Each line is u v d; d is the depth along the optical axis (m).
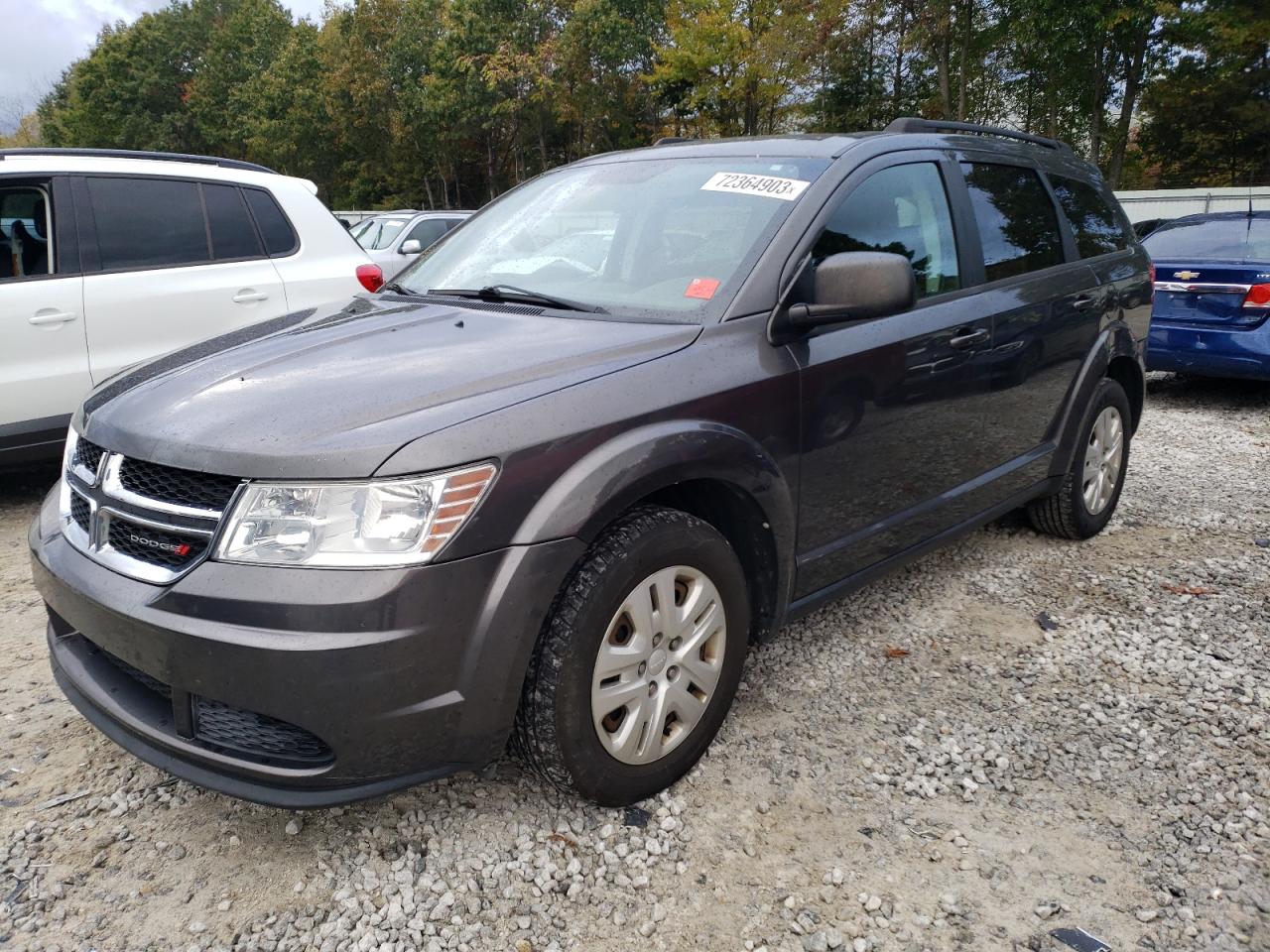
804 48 26.97
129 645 2.10
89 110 65.75
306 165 48.72
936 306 3.24
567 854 2.31
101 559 2.22
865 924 2.09
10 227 4.74
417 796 2.52
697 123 32.31
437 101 38.62
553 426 2.16
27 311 4.69
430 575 1.97
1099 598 3.85
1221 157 33.00
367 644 1.93
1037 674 3.21
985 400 3.50
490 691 2.08
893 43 28.72
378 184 48.25
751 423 2.55
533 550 2.08
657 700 2.41
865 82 31.05
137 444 2.21
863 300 2.55
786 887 2.21
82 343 4.85
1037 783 2.60
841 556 2.98
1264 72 29.81
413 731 2.03
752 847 2.34
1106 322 4.25
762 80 27.38
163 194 5.21
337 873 2.25
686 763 2.54
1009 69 28.92
